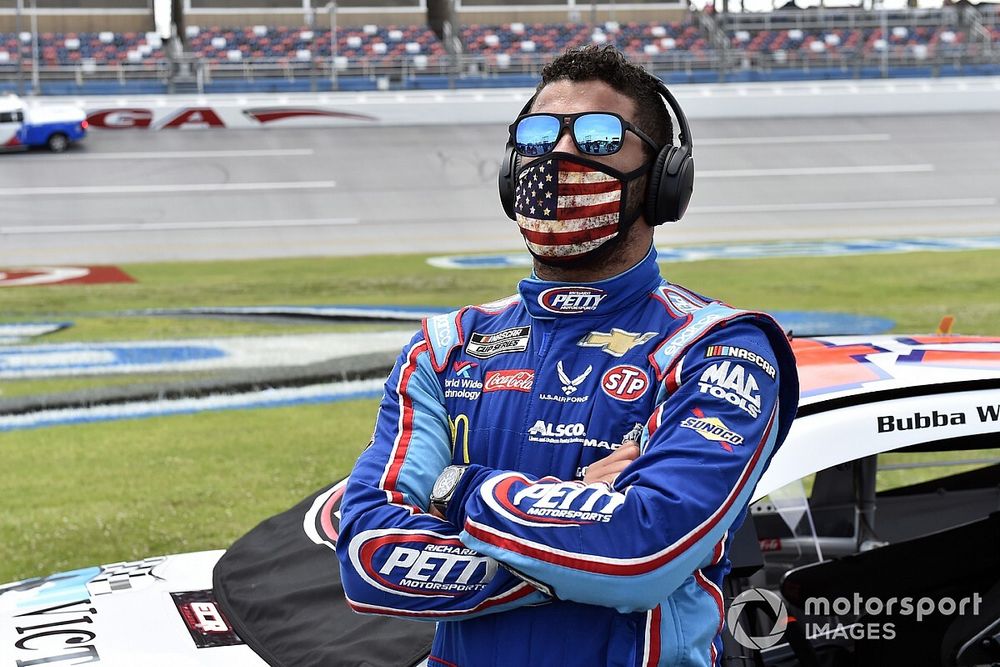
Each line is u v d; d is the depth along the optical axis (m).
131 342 15.94
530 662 1.99
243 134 48.38
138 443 10.41
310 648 2.95
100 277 23.92
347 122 50.38
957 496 4.54
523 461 2.11
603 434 2.06
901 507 4.48
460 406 2.22
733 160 42.53
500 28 63.34
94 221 33.78
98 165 42.31
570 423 2.09
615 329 2.14
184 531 7.73
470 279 22.61
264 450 10.02
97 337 16.38
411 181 39.59
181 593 3.38
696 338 2.05
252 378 13.41
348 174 40.72
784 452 2.96
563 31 63.34
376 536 2.08
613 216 2.08
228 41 60.97
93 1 61.84
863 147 44.31
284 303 19.72
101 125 49.38
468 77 57.34
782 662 3.46
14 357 14.92
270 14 62.50
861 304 17.94
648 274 2.18
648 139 2.11
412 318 17.89
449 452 2.21
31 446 10.39
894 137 46.00
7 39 59.84
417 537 2.05
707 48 62.06
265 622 3.12
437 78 56.91
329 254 27.62
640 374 2.08
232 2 62.25
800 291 19.47
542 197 2.09
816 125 48.81
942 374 3.21
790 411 2.17
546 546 1.89
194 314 18.48
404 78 56.72
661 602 2.01
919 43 63.81
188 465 9.55
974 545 3.67
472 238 30.31
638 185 2.12
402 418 2.25
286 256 27.45
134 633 3.11
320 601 3.15
